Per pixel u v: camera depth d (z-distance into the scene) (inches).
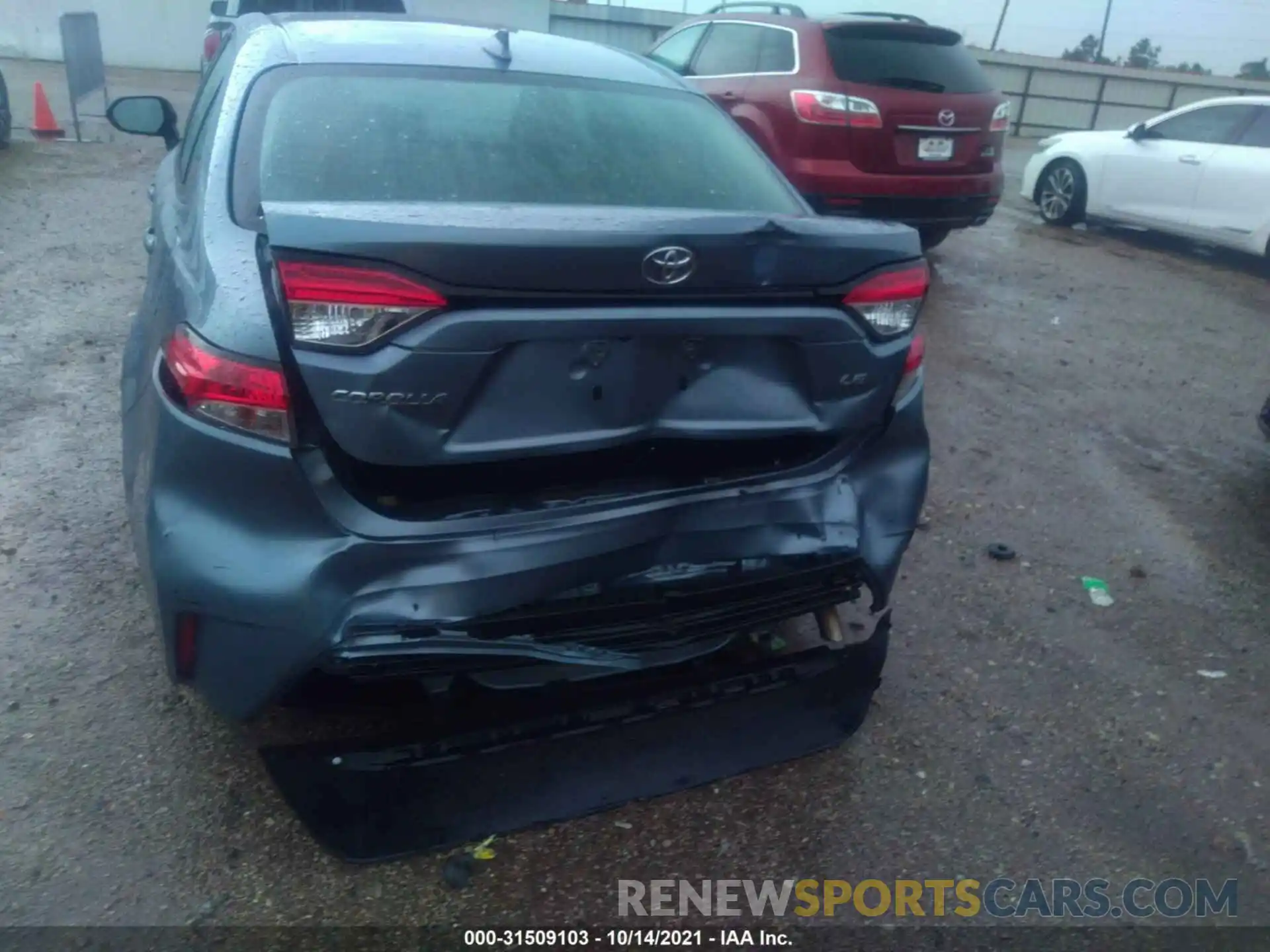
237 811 110.7
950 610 157.8
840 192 303.0
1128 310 330.0
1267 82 1013.8
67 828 107.2
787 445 111.9
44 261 293.4
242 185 107.9
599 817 114.9
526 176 116.4
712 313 98.3
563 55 140.2
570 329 92.6
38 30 857.5
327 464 90.8
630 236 92.1
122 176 421.7
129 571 149.8
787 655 117.3
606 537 98.7
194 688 97.2
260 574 90.8
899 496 116.3
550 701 106.2
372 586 91.9
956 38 322.7
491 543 94.6
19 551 152.5
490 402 92.9
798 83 304.0
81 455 181.9
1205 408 247.1
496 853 109.2
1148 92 986.7
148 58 887.1
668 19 918.4
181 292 100.3
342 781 98.0
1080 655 149.4
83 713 122.3
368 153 113.4
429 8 813.9
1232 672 147.9
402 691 100.1
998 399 243.3
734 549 105.6
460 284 88.3
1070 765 127.9
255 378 88.7
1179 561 177.2
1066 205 452.8
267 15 156.3
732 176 128.6
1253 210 387.5
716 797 119.1
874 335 109.2
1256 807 123.0
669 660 104.6
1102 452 218.2
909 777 124.1
